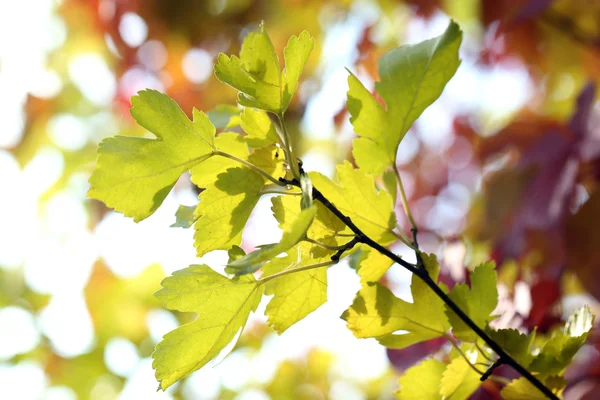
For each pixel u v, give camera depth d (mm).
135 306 1603
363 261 606
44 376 1606
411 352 702
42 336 1631
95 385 1605
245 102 585
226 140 594
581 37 1132
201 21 1425
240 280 584
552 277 785
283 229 590
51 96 1805
